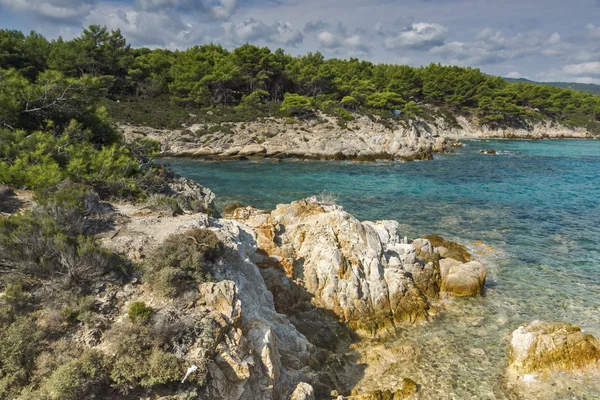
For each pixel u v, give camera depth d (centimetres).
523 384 1281
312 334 1480
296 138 6900
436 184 4447
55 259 999
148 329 841
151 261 1067
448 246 2392
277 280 1603
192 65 9388
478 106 12000
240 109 8288
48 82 2161
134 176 2077
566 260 2286
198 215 1565
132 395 772
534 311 1752
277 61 10169
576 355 1322
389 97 10188
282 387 1028
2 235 1000
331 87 10319
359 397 1177
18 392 723
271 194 3881
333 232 1808
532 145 9294
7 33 8044
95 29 8744
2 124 1961
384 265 1819
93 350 812
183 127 7138
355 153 6575
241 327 1014
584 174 5144
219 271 1148
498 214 3222
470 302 1839
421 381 1300
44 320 866
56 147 1916
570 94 14200
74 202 1305
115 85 8800
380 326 1603
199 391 816
